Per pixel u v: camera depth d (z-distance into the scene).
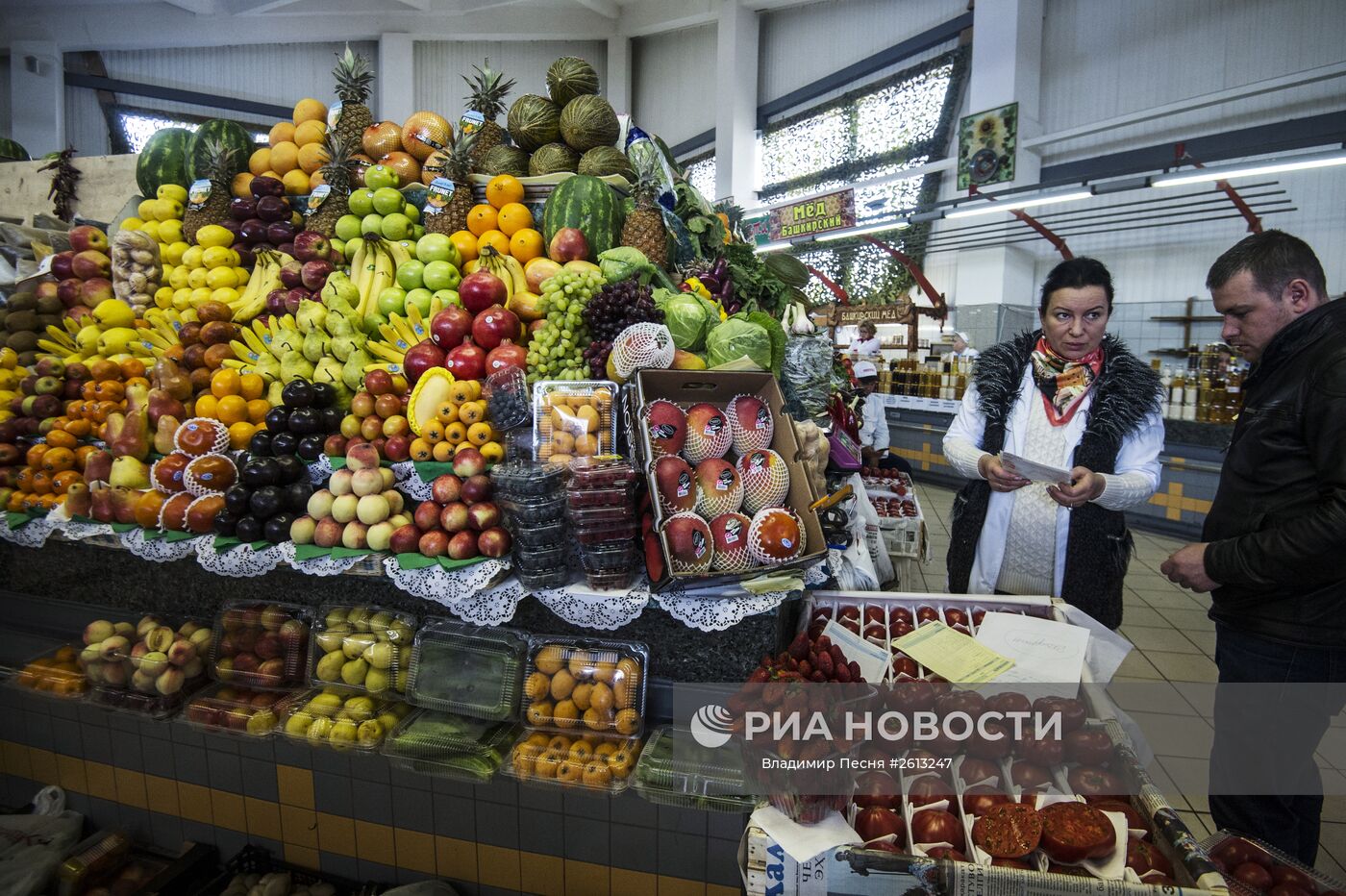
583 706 1.56
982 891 1.07
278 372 2.12
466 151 2.42
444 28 10.16
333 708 1.67
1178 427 5.70
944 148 9.24
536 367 1.86
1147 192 7.35
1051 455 1.98
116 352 2.34
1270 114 6.52
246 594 1.90
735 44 10.16
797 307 2.55
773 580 1.49
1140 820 1.22
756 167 11.27
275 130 2.86
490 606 1.59
